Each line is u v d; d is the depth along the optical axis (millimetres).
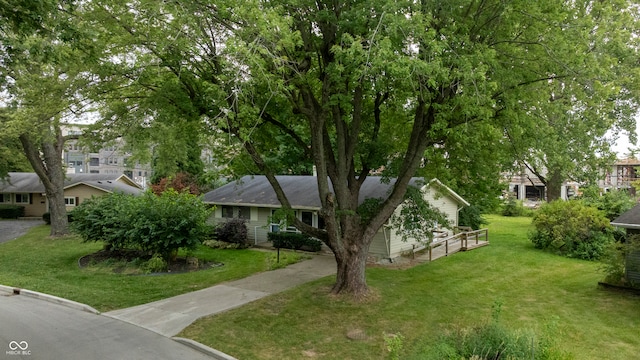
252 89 8508
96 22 9414
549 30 9461
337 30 9688
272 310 10273
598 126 9484
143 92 11461
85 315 10094
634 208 13641
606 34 9805
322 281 13094
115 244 15719
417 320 9656
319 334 8758
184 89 10680
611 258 12797
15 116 16000
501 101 10086
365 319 9664
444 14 9031
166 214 15234
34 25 7832
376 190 18312
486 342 6289
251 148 10766
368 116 12930
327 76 9922
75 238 22391
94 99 11062
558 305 10953
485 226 27766
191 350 8016
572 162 9438
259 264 15930
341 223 11719
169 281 13320
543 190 54625
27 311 10391
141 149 15250
